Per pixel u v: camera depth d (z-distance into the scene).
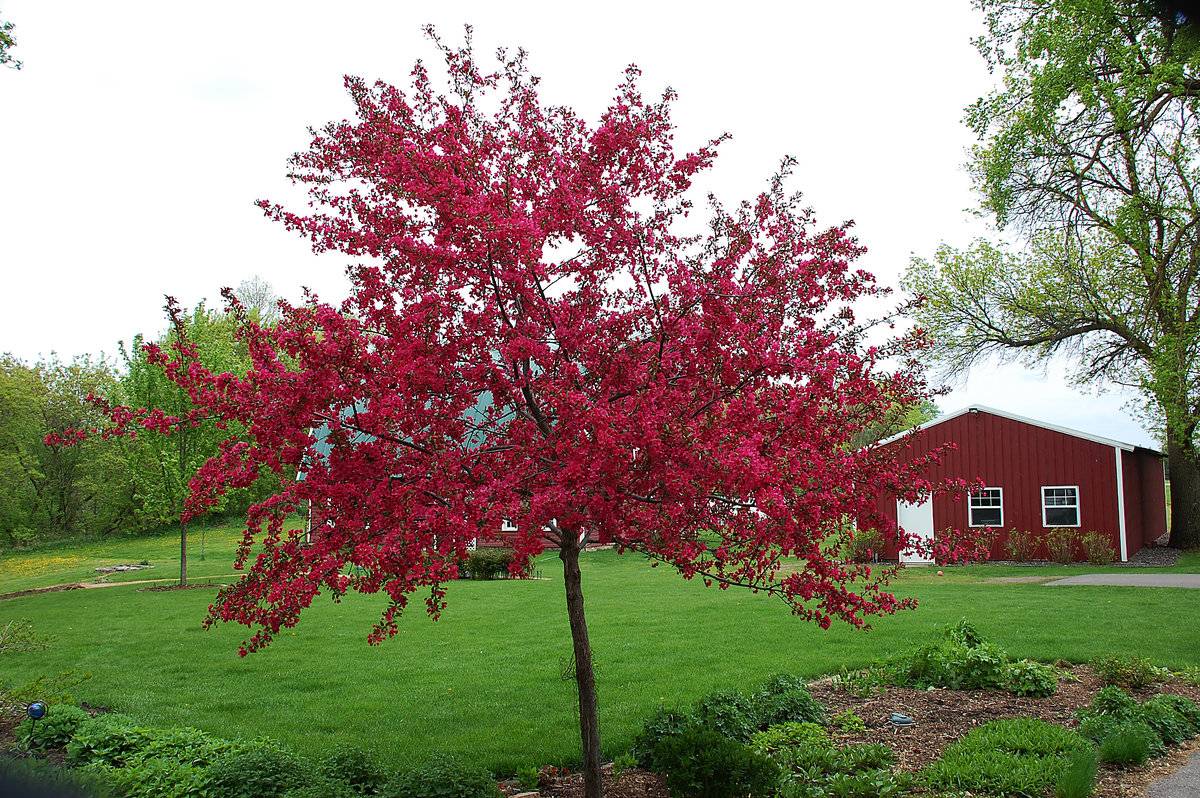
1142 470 25.69
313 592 4.29
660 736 5.88
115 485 36.47
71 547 36.47
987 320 24.30
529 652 10.30
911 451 23.72
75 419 41.28
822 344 4.51
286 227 4.93
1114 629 10.84
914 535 4.90
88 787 3.12
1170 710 6.49
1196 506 23.59
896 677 8.13
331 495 4.12
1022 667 7.75
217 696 8.20
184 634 12.15
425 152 4.52
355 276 4.78
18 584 23.48
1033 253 23.20
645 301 5.02
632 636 11.25
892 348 4.82
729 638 10.84
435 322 4.39
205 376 4.35
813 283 4.77
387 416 4.19
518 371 4.64
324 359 4.12
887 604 4.77
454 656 10.16
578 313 4.82
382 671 9.31
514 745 6.45
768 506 3.71
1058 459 22.08
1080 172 21.02
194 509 4.45
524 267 4.45
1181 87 17.44
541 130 5.22
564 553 5.07
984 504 22.83
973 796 5.05
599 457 3.87
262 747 5.91
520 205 4.96
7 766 2.52
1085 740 5.90
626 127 5.02
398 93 5.05
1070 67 18.88
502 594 16.86
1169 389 19.05
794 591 4.81
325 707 7.72
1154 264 20.28
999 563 22.03
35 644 8.75
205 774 5.23
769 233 4.97
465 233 4.26
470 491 4.30
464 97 5.36
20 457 37.88
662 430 4.09
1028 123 20.12
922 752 5.98
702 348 4.49
